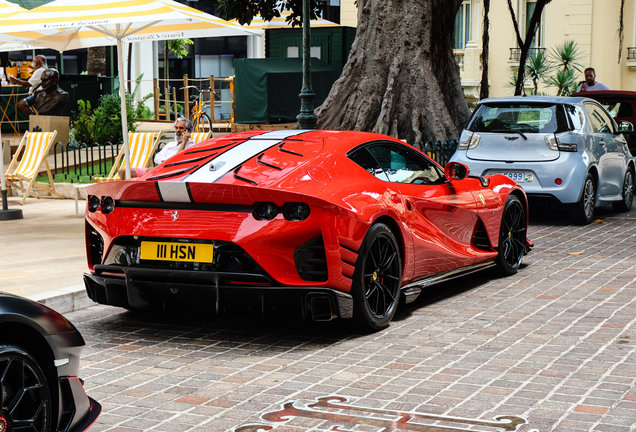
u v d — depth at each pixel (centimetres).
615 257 810
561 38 2600
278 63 2161
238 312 513
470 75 2689
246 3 1655
